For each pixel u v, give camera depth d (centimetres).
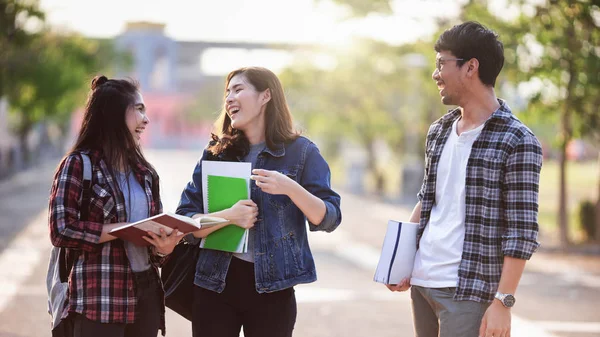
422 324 451
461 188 429
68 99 4188
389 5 1941
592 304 1098
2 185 3391
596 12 1602
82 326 437
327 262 1451
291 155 475
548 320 974
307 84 3584
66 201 432
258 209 464
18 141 4512
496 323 409
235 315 466
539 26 1636
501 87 1744
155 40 11425
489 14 1702
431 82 2502
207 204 466
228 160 480
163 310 465
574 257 1659
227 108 478
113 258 440
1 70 2886
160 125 11362
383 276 452
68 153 446
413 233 450
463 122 437
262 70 475
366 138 3750
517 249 407
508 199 415
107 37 4844
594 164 7306
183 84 12600
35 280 1177
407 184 3441
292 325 472
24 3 2795
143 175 456
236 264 462
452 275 426
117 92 449
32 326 867
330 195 468
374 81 3403
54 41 3341
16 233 1808
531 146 414
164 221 420
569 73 1678
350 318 953
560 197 1820
